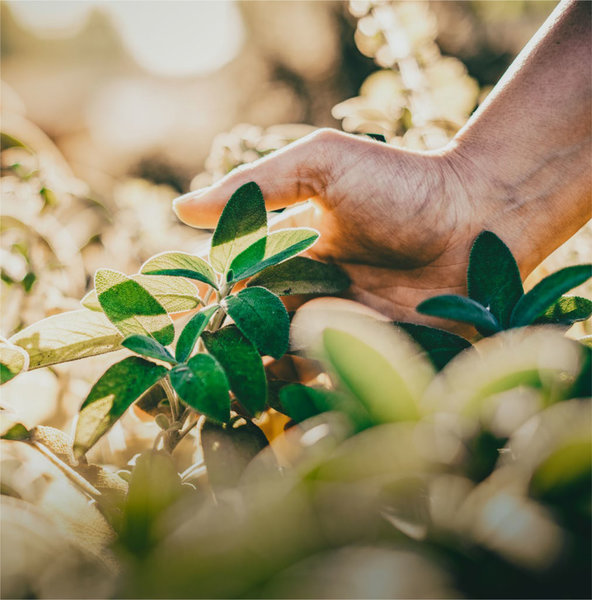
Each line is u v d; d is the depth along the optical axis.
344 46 2.11
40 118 2.49
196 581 0.27
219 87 2.37
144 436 0.48
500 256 0.38
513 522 0.26
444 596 0.26
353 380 0.31
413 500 0.30
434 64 0.96
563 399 0.31
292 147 0.48
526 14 1.49
